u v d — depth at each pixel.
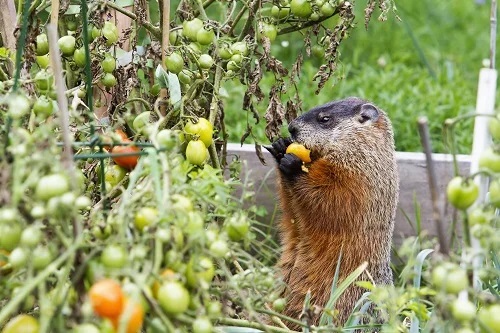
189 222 3.31
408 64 10.48
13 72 5.10
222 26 5.37
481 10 12.07
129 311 2.81
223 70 5.48
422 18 11.73
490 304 3.35
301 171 6.22
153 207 3.41
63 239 3.12
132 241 3.25
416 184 7.07
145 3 5.36
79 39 5.11
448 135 3.58
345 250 6.07
